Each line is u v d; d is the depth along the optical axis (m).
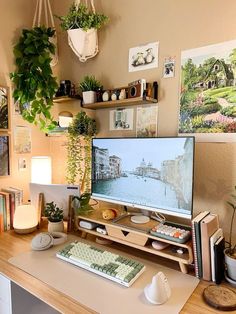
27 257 1.24
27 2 1.88
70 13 1.60
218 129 1.25
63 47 1.95
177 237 1.12
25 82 1.77
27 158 1.92
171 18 1.40
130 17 1.56
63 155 1.98
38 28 1.77
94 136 1.73
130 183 1.36
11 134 1.82
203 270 1.05
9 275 1.07
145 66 1.50
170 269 1.14
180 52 1.37
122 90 1.50
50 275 1.07
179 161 1.17
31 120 1.85
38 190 1.69
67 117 1.83
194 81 1.32
